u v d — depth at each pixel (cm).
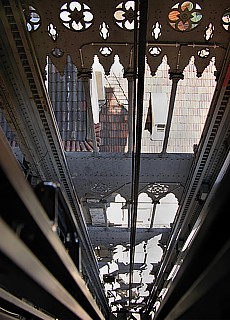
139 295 1619
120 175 663
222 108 501
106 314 1523
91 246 920
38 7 410
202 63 466
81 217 761
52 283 282
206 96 631
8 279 250
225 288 248
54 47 451
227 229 197
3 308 446
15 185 178
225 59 453
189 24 430
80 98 648
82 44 448
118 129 660
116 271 1236
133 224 701
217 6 410
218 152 575
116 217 880
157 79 622
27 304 447
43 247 261
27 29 423
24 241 237
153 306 1560
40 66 464
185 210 746
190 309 357
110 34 439
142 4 331
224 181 179
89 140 652
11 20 407
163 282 1204
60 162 614
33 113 515
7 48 436
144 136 643
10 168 169
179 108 636
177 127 639
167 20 426
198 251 244
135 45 377
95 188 705
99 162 634
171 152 633
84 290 409
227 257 193
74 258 367
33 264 225
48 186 278
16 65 454
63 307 371
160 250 1034
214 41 443
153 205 768
